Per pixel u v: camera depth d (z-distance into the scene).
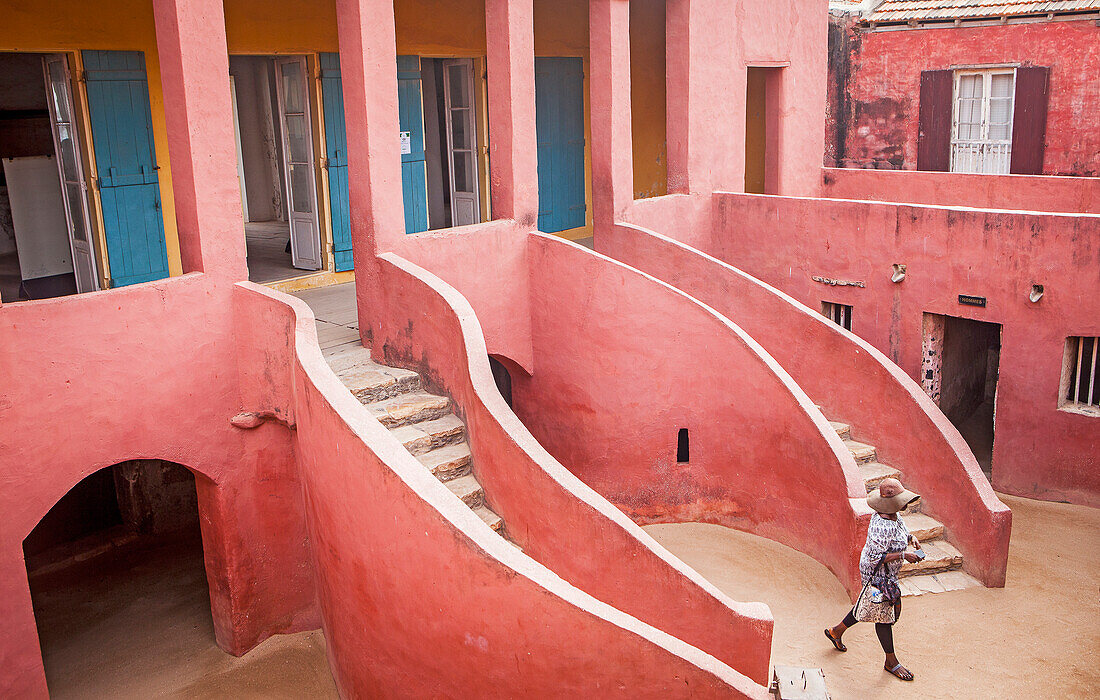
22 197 13.28
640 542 7.87
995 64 16.69
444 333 9.37
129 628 9.99
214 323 8.74
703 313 10.80
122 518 12.30
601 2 12.12
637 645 6.35
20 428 7.57
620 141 12.59
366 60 9.50
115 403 8.11
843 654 8.75
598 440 11.57
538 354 11.91
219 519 9.02
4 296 13.33
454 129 15.50
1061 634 9.05
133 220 11.32
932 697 8.14
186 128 8.35
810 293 13.58
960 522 10.20
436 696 7.03
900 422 10.84
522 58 11.06
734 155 14.71
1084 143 15.96
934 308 12.23
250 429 9.01
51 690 8.87
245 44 11.86
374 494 6.96
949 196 14.76
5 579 7.64
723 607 7.77
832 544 9.98
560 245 11.27
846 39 18.58
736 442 11.02
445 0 14.06
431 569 6.69
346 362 10.11
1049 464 11.77
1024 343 11.59
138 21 11.04
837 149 19.33
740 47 14.31
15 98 15.55
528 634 6.42
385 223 10.00
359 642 7.64
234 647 9.30
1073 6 15.61
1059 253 11.05
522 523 8.51
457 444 9.27
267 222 19.00
